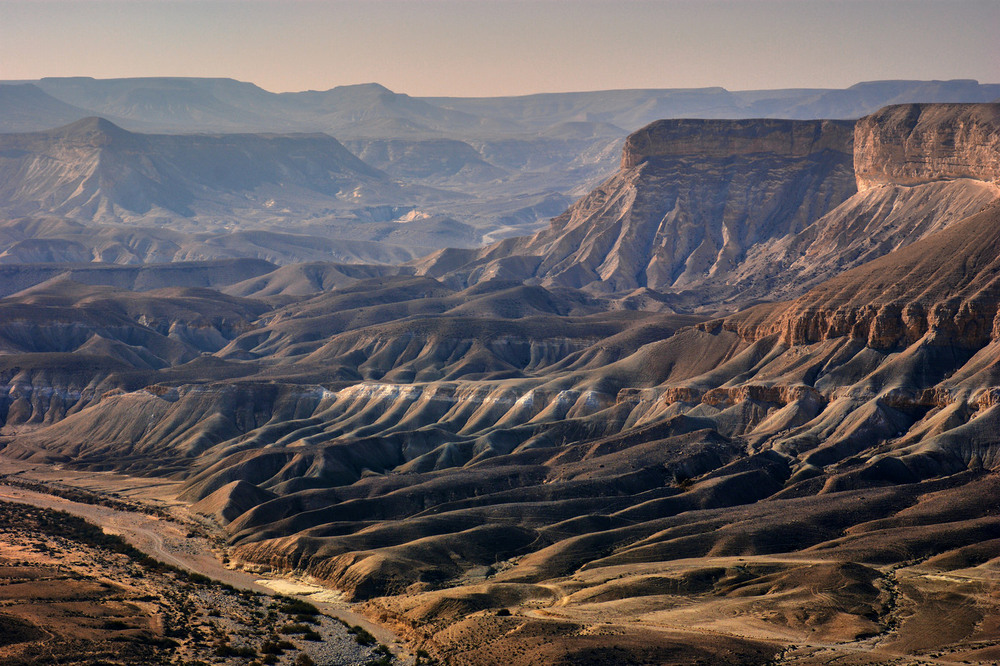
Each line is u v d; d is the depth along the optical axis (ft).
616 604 508.94
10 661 389.39
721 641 444.55
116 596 481.05
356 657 454.81
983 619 474.08
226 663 425.69
